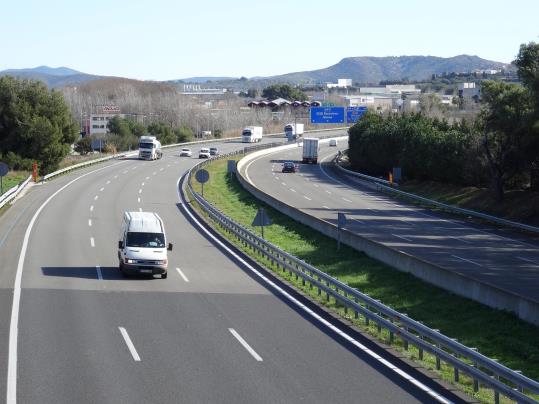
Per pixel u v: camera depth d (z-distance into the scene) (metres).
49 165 82.31
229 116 193.25
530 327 22.64
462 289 27.20
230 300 25.62
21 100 81.00
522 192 61.88
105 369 16.52
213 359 17.70
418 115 93.06
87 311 22.91
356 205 63.47
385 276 31.84
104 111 180.62
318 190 75.25
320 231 44.47
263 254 35.72
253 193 65.00
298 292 27.42
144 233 30.12
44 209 51.56
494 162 61.84
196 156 113.06
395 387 15.79
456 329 23.58
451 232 48.56
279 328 21.42
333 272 33.50
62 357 17.44
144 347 18.66
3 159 79.00
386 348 19.41
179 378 15.97
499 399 15.35
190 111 187.50
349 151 103.69
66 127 84.88
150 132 139.62
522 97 58.06
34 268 30.72
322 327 21.73
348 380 16.23
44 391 14.75
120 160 101.31
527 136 58.00
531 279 31.86
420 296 28.17
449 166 71.75
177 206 56.62
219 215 46.78
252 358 17.91
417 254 38.69
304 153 109.94
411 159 79.94
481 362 15.89
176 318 22.34
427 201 65.12
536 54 54.09
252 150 119.62
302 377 16.36
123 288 27.17
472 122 81.06
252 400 14.54
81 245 37.59
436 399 14.99
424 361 18.47
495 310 24.75
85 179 74.56
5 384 15.16
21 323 20.95
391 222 52.91
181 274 30.86
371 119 102.50
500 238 46.28
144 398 14.47
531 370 19.06
